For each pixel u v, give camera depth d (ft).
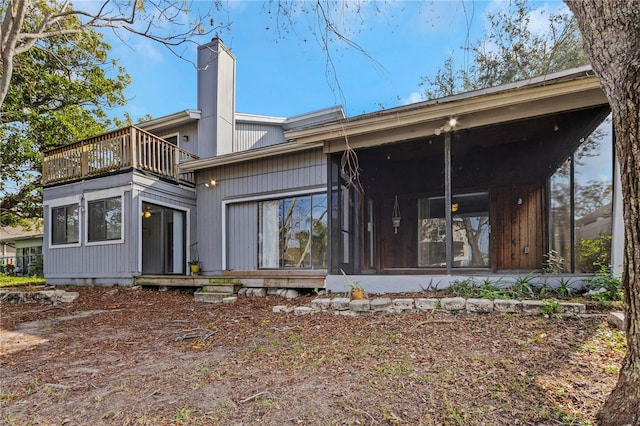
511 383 7.36
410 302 13.97
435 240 25.14
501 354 8.92
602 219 15.02
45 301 21.97
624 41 5.60
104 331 14.70
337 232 20.25
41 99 40.06
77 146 29.04
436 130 16.74
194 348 11.66
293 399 7.39
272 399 7.43
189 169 30.42
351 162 21.71
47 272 29.68
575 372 7.71
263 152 27.22
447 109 15.72
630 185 5.68
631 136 5.60
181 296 22.81
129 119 48.55
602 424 5.77
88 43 35.06
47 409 7.68
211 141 33.88
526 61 37.68
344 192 21.57
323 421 6.48
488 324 11.45
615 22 5.65
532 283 14.43
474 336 10.46
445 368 8.34
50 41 29.32
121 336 13.78
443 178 24.95
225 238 29.53
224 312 17.56
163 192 28.50
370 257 25.54
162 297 22.50
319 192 25.88
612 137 14.01
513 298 13.35
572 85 13.55
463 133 18.63
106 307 20.07
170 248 29.27
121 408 7.49
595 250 15.66
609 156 14.35
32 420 7.23
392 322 12.73
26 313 18.86
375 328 12.23
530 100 14.43
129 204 25.89
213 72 34.24
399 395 7.23
